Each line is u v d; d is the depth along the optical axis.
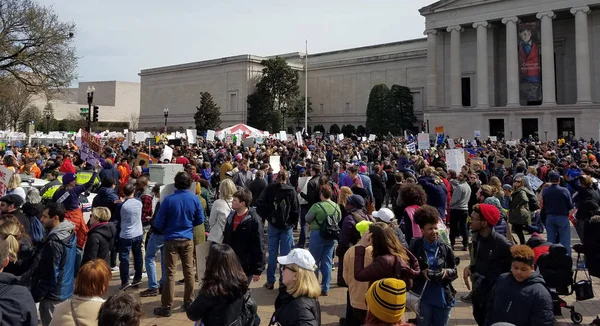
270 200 10.49
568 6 59.38
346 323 7.07
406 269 5.62
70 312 4.75
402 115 77.56
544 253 7.90
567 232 12.36
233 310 4.98
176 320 8.33
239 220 8.34
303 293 4.84
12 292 4.80
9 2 34.72
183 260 8.73
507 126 62.81
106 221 8.88
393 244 5.75
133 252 10.30
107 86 142.00
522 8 62.28
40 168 21.03
